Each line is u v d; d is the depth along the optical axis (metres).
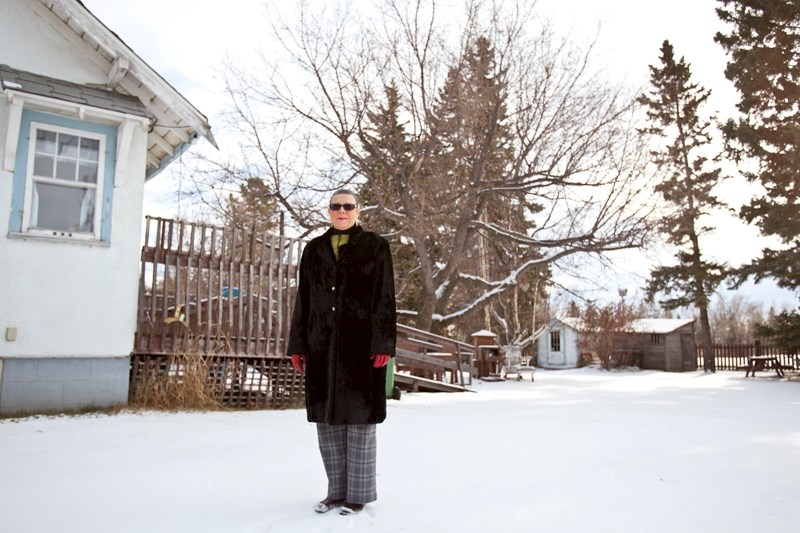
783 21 18.41
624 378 19.81
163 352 7.65
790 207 17.66
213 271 8.12
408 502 3.06
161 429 5.73
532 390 13.02
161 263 7.79
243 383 8.14
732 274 20.55
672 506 3.03
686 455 4.55
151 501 3.04
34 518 2.71
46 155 7.20
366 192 17.77
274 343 8.41
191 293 8.20
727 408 8.56
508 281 17.62
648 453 4.62
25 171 7.00
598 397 10.80
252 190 16.80
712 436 5.56
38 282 6.87
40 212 7.12
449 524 2.68
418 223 15.75
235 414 7.21
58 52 7.58
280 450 4.62
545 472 3.86
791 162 17.69
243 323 8.30
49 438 5.12
